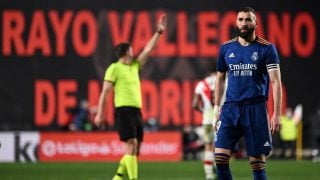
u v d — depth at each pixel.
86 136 71.06
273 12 80.94
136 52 79.56
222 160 27.00
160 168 59.81
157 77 79.25
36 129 78.75
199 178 49.62
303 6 81.25
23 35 79.56
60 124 78.75
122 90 35.56
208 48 80.00
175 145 71.19
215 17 80.25
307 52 81.19
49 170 57.81
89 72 79.44
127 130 35.34
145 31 79.75
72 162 68.75
